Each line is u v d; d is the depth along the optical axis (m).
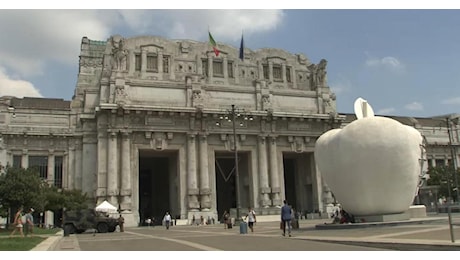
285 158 77.00
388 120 26.25
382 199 26.27
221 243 19.73
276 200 65.38
